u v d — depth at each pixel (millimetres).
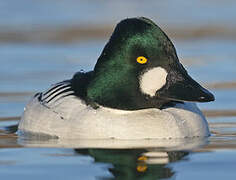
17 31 27359
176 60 11172
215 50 23938
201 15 30062
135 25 11172
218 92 17031
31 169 9211
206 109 15211
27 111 12781
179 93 10930
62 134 11500
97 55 22969
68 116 11578
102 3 32812
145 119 11250
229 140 11281
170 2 32906
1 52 23859
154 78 11086
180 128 11344
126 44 11125
